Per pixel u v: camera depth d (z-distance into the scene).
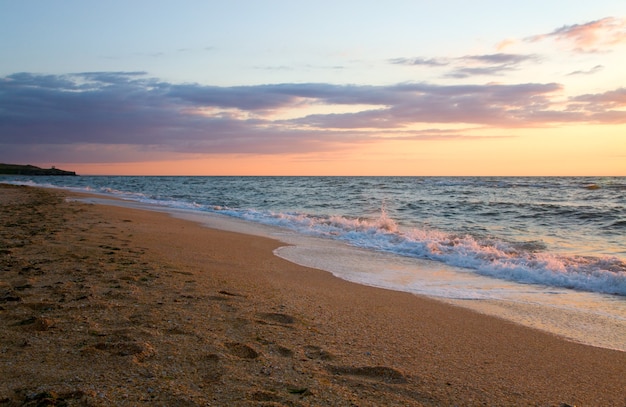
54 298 5.16
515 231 14.55
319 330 4.74
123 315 4.68
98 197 27.48
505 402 3.29
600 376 3.86
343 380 3.50
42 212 15.31
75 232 10.73
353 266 8.81
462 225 16.16
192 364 3.58
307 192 40.47
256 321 4.85
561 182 65.25
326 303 5.91
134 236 10.88
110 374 3.30
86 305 4.94
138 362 3.54
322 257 9.66
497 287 7.34
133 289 5.77
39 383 3.10
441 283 7.59
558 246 11.54
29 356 3.55
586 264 8.62
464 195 33.94
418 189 44.38
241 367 3.60
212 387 3.21
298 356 3.93
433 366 3.93
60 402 2.86
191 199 30.62
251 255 9.45
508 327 5.24
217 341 4.13
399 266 8.93
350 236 12.75
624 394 3.50
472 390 3.47
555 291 7.10
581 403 3.33
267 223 16.06
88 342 3.88
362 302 6.10
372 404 3.12
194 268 7.57
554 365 4.09
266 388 3.25
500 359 4.20
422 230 14.34
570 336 4.97
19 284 5.70
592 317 5.73
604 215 18.09
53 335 4.01
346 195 35.12
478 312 5.87
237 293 6.05
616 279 7.28
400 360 4.02
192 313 4.94
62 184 54.34
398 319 5.37
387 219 17.19
